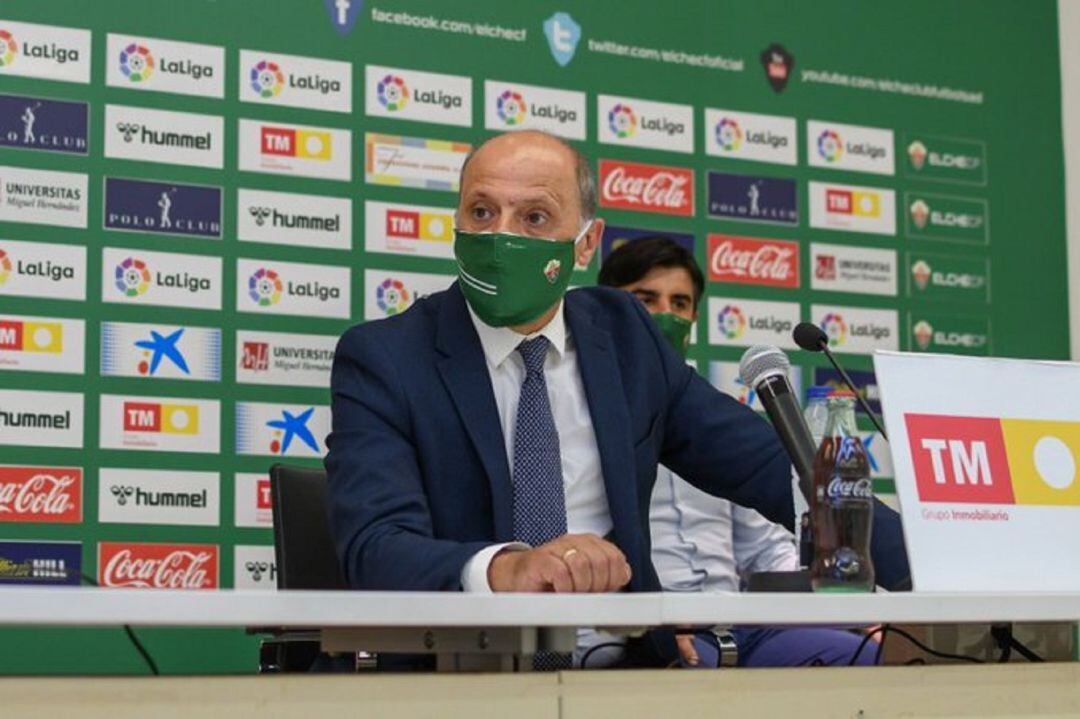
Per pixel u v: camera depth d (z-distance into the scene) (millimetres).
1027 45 4809
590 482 2387
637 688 1502
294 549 2730
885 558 2154
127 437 3629
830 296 4453
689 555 3117
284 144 3861
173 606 1321
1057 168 4797
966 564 1879
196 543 3668
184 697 1328
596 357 2436
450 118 4059
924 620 1655
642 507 2402
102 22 3711
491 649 1544
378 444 2227
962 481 1917
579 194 2445
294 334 3816
